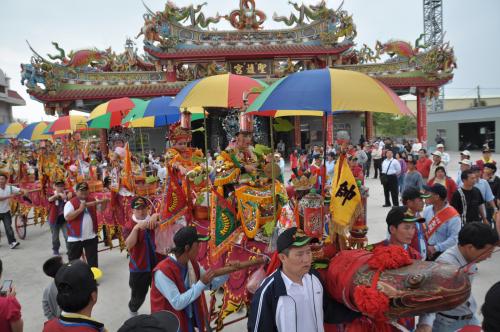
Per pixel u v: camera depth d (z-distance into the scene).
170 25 25.61
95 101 25.95
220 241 4.62
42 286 6.89
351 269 2.73
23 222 10.34
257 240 4.58
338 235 3.39
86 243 6.64
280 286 2.62
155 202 7.16
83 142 12.26
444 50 25.27
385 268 2.61
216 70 26.39
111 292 6.46
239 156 4.79
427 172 11.92
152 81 26.16
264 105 3.04
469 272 3.10
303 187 3.41
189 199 5.47
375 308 2.36
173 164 5.53
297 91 2.93
